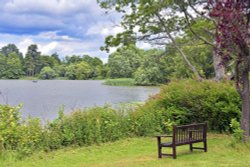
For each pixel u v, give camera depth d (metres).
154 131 13.32
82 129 11.73
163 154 9.70
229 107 13.22
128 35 16.61
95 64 151.88
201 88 14.20
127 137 12.92
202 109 13.87
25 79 145.00
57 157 10.09
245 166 7.84
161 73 63.31
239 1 9.04
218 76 15.60
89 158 9.98
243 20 9.05
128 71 102.62
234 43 9.14
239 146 9.91
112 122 12.51
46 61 153.62
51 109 27.28
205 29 15.00
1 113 10.82
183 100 14.23
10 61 143.88
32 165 9.16
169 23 16.16
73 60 159.88
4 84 93.00
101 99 40.62
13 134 10.20
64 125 11.62
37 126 11.03
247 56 9.41
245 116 10.34
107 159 9.81
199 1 13.09
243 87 10.34
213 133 13.68
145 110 14.07
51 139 11.02
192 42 16.36
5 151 9.83
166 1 14.28
